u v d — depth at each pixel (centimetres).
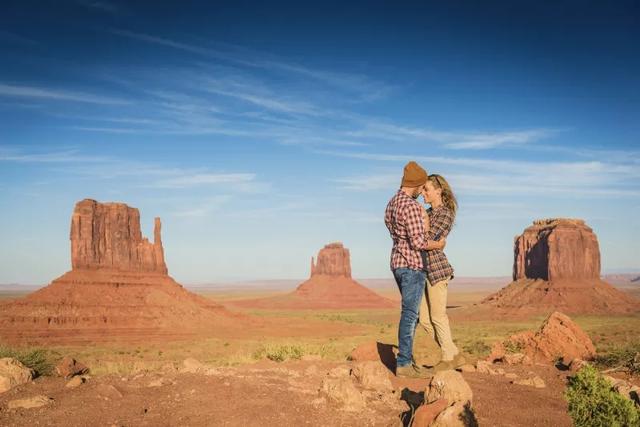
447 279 824
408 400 709
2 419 619
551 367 1042
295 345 1423
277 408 645
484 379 895
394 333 8812
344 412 638
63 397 705
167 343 7969
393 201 805
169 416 625
